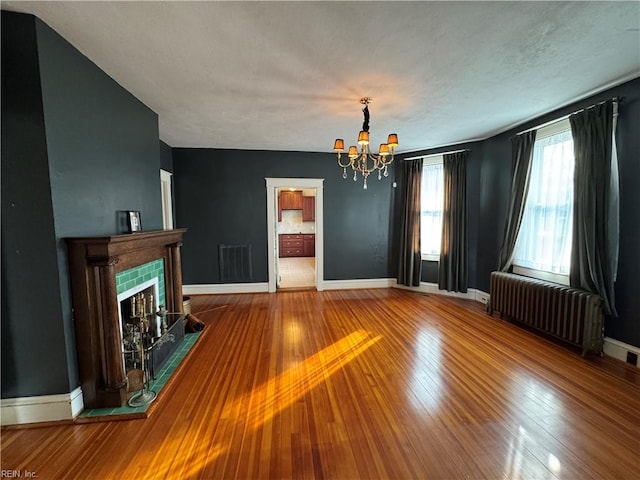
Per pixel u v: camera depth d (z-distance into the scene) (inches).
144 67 83.4
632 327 96.7
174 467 58.1
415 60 80.4
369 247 208.7
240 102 109.5
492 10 60.4
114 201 90.8
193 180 187.6
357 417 72.5
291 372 94.3
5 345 67.2
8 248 65.4
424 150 192.4
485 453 61.2
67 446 63.3
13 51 61.8
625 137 96.7
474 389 84.0
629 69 87.2
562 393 81.6
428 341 117.6
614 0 57.4
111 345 74.7
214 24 64.5
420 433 66.9
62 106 69.0
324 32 67.6
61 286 68.2
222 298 183.8
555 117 121.5
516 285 132.1
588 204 104.0
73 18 62.2
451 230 179.5
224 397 81.1
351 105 113.3
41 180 64.9
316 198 200.2
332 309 160.9
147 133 113.2
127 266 87.4
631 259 96.4
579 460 59.2
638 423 69.6
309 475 56.1
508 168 151.1
